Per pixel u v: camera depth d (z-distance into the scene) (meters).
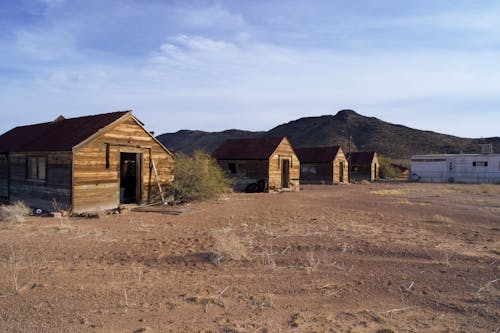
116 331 4.79
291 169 32.75
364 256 8.61
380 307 5.72
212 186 20.94
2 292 6.09
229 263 8.04
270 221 13.61
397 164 65.69
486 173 46.50
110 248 9.21
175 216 14.84
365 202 21.27
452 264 7.99
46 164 15.98
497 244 9.88
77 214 14.57
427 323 5.14
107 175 16.11
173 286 6.55
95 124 16.69
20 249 8.92
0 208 13.94
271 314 5.39
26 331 4.75
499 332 4.87
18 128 22.98
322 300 5.98
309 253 8.81
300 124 144.25
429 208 18.31
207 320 5.16
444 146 100.62
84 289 6.30
